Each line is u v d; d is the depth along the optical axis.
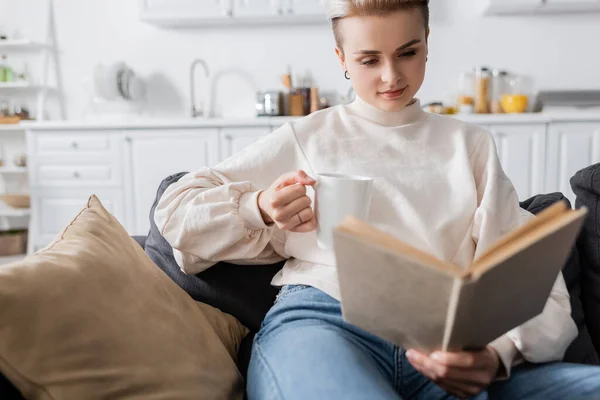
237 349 1.02
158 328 0.78
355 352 0.74
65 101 3.87
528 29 3.53
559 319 0.79
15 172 3.88
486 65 3.58
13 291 0.63
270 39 3.73
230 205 0.92
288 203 0.80
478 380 0.70
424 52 0.92
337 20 0.92
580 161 3.06
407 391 0.83
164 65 3.81
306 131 1.02
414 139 1.00
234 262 1.04
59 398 0.60
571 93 3.39
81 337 0.65
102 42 3.81
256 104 3.60
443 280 0.56
